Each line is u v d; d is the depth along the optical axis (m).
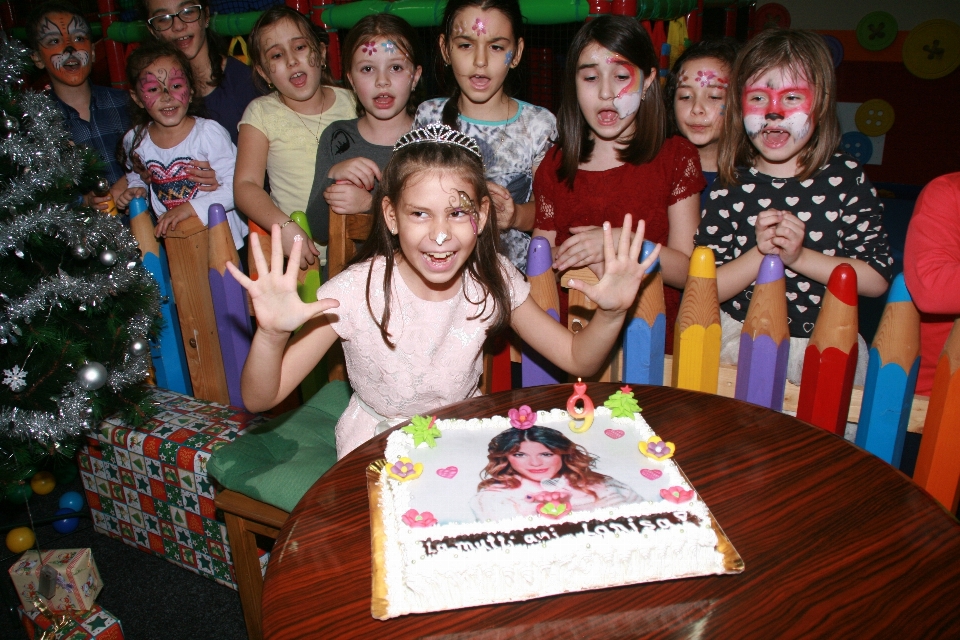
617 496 1.21
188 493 2.34
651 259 1.50
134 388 2.48
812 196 2.09
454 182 1.50
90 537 2.72
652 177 2.28
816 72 1.98
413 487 1.27
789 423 1.50
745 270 2.03
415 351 1.72
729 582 1.09
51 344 2.28
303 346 1.66
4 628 2.32
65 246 2.36
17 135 2.25
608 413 1.51
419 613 1.06
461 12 2.39
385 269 1.68
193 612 2.32
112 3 4.23
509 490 1.25
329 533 1.23
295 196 2.90
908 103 6.01
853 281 1.69
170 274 2.61
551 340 1.75
